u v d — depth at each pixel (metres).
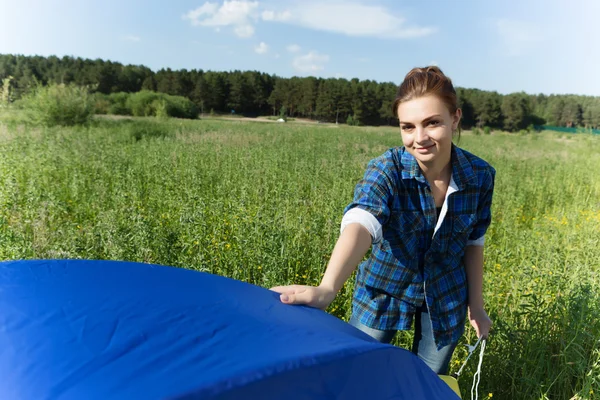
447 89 1.98
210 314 1.46
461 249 2.33
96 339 1.26
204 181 9.16
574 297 3.41
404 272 2.27
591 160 17.36
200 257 4.51
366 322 2.36
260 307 1.62
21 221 5.76
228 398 1.12
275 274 4.29
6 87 26.47
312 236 5.70
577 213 8.39
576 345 3.04
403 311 2.32
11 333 1.30
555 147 25.69
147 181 9.01
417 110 1.99
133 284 1.61
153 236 4.89
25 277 1.61
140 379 1.11
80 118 25.48
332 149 18.05
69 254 4.53
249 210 6.51
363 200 2.06
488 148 24.17
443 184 2.21
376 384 1.48
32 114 24.91
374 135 31.83
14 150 11.92
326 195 8.16
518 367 3.24
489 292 4.42
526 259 5.67
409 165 2.13
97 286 1.57
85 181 8.88
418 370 1.67
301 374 1.27
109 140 16.42
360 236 1.98
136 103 56.91
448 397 1.79
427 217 2.19
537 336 3.38
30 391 1.10
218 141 17.95
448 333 2.35
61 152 11.96
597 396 2.89
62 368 1.15
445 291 2.33
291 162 12.68
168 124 29.12
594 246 5.76
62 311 1.39
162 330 1.33
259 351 1.30
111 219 5.16
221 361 1.22
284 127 37.19
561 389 3.18
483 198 2.34
